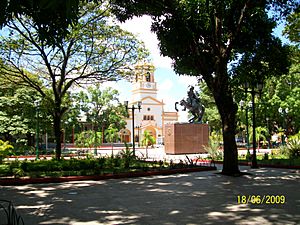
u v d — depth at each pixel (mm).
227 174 13008
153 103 66812
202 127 27375
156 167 14602
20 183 11273
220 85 12914
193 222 5965
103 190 9758
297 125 36219
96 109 49969
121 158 18734
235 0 12414
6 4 5750
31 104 25344
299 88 31906
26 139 31578
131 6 12656
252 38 14477
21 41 17109
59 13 5727
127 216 6469
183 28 12438
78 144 44312
